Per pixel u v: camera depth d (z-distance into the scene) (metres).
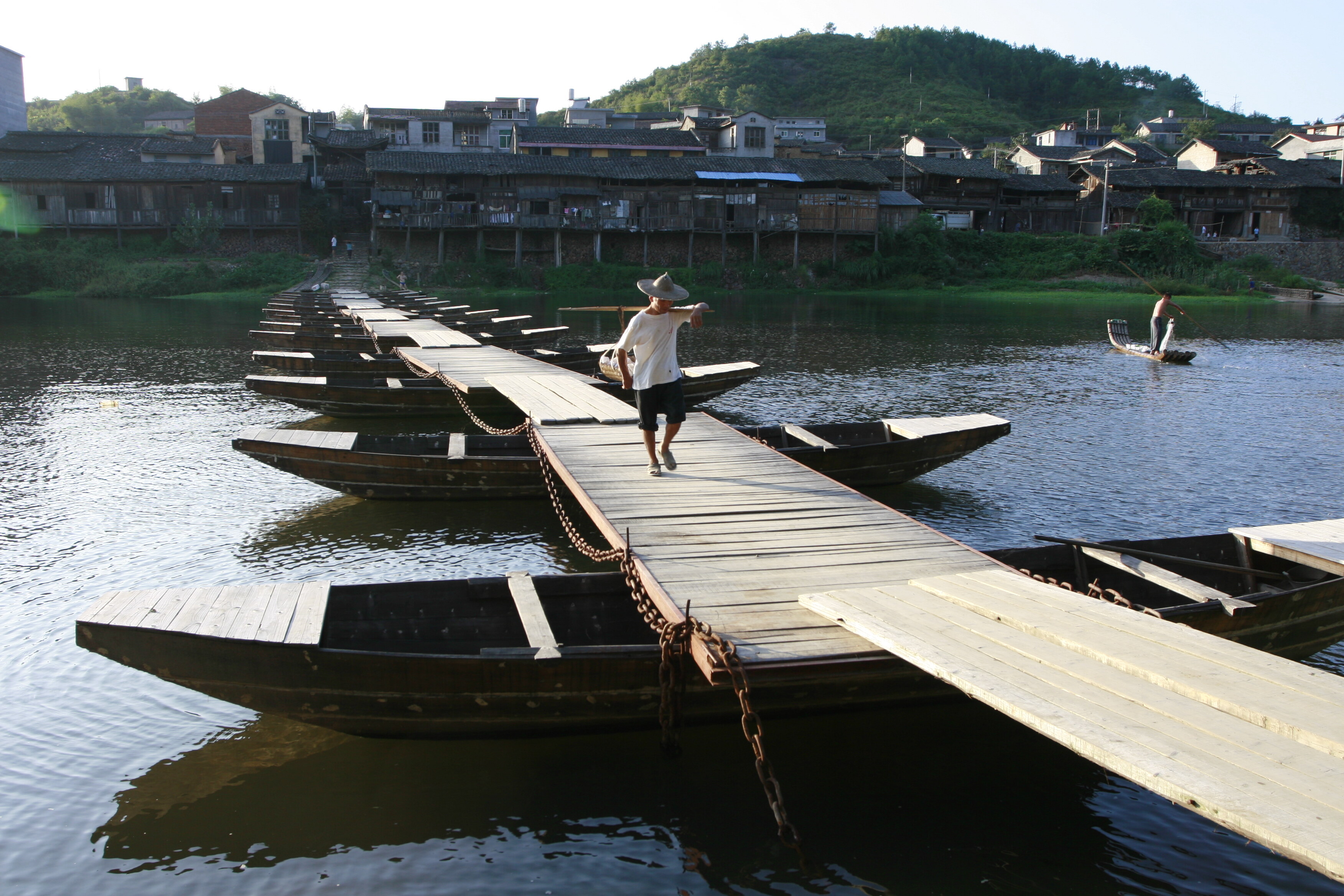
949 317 42.53
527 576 6.83
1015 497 12.41
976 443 12.72
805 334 34.12
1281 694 4.22
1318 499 12.25
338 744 6.22
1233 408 19.27
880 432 13.22
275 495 12.15
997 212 69.12
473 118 59.34
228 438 15.48
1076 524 11.19
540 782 5.77
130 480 12.75
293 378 16.78
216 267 49.56
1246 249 69.69
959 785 5.79
